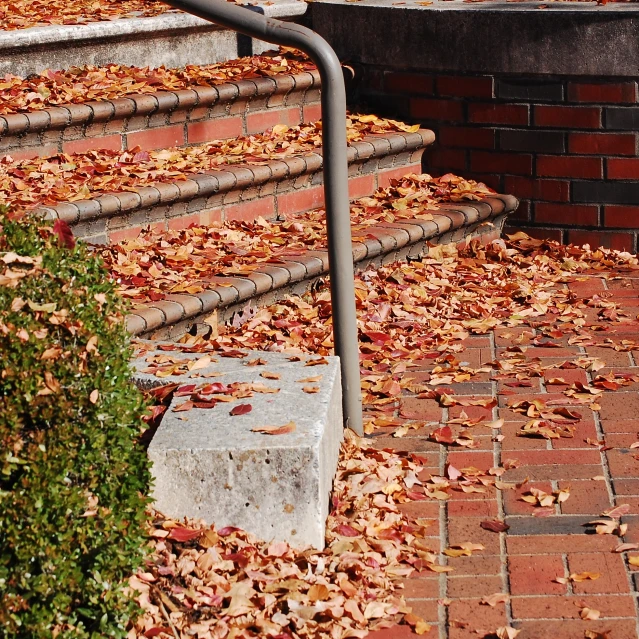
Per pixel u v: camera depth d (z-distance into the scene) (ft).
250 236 18.34
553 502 12.05
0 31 19.57
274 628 9.71
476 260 19.89
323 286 17.76
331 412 11.87
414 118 21.94
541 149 20.45
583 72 19.66
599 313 17.66
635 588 10.44
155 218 17.44
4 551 8.34
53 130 17.78
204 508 10.89
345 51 22.70
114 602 8.88
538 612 10.14
